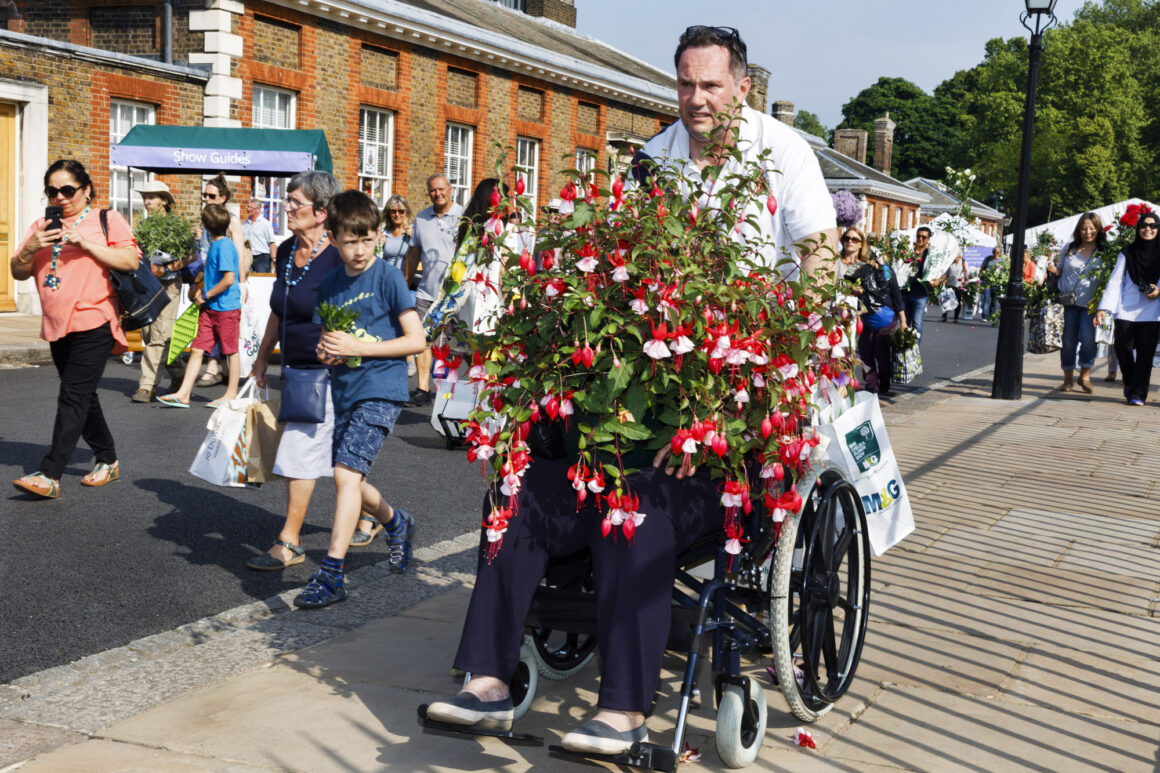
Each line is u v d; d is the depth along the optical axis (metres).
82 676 3.91
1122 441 9.44
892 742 3.46
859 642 3.86
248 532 6.02
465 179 24.41
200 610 4.73
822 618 3.57
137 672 3.96
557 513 3.28
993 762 3.32
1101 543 5.98
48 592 4.86
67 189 6.30
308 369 5.10
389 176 22.11
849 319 3.43
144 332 10.17
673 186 3.39
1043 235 29.20
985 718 3.65
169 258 10.65
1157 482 7.70
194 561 5.44
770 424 3.12
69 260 6.38
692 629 3.19
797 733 3.42
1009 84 77.94
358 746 3.38
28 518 6.09
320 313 4.64
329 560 4.79
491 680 3.23
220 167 14.30
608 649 3.12
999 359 12.26
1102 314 11.84
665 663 4.16
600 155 29.20
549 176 26.89
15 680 3.86
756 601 3.58
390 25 21.00
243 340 11.43
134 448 8.08
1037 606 4.86
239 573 5.28
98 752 3.29
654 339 2.99
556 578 3.56
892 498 4.18
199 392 11.01
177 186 17.31
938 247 14.24
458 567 5.44
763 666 4.06
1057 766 3.30
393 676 3.94
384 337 4.83
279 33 19.09
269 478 5.38
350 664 4.05
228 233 10.14
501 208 3.29
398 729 3.50
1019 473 7.92
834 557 3.65
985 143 78.81
